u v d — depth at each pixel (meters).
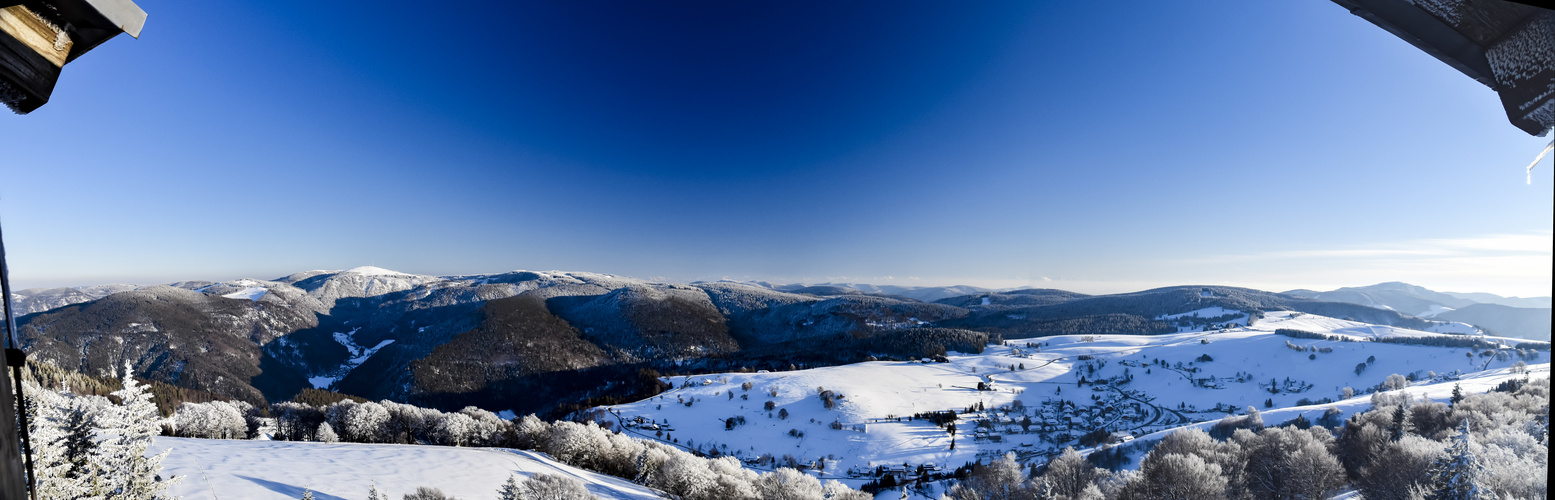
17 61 2.50
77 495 22.31
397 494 53.16
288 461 62.25
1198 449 61.50
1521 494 32.91
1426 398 99.19
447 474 62.94
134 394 24.97
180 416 81.81
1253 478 56.28
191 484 48.12
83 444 23.11
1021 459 154.00
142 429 25.05
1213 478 49.47
